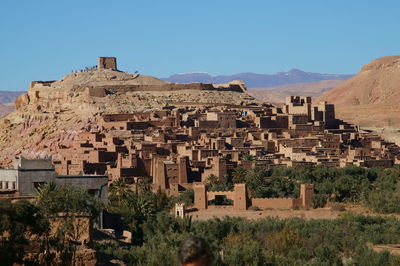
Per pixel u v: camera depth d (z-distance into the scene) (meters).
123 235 136.88
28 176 125.50
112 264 113.31
